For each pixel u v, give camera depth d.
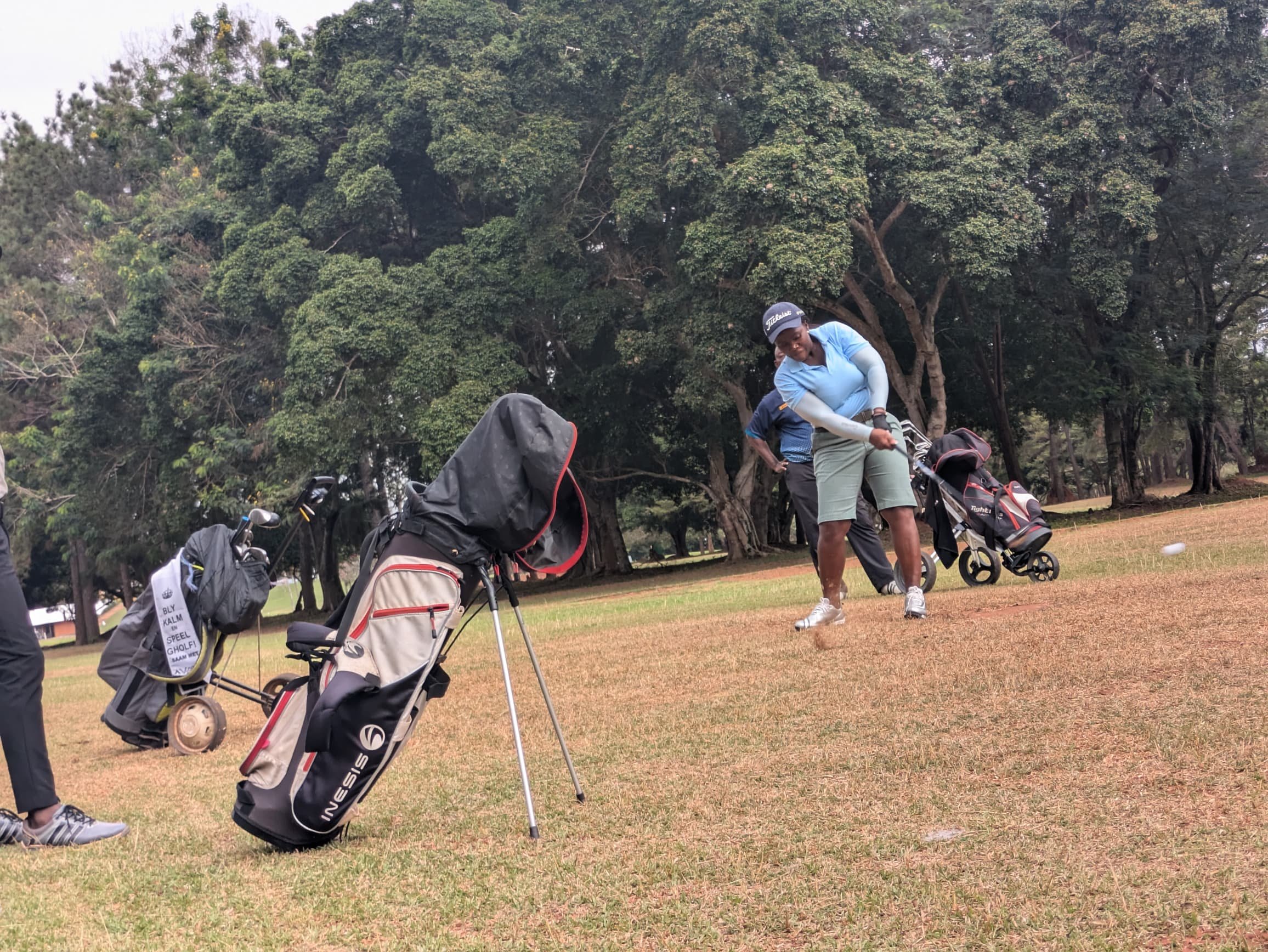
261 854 3.18
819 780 3.21
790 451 7.75
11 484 36.06
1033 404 28.80
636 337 23.23
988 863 2.33
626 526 47.22
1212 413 28.09
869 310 23.86
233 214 28.62
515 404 3.29
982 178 20.44
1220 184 24.75
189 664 5.74
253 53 32.84
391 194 24.38
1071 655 4.53
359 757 3.13
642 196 21.30
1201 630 4.69
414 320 23.98
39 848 3.62
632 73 23.27
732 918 2.21
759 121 20.47
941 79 22.52
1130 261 24.14
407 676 3.16
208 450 27.06
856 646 5.71
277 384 27.84
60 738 7.26
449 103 23.30
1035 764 3.06
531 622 12.20
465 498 3.23
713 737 4.04
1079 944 1.87
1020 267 24.64
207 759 5.41
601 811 3.20
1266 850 2.19
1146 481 52.19
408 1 26.28
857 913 2.15
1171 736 3.12
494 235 24.30
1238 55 22.77
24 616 3.72
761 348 21.89
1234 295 28.41
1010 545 8.02
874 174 21.64
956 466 8.19
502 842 3.01
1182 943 1.84
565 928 2.27
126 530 31.61
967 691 4.15
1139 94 23.05
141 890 2.91
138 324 28.78
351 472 29.31
